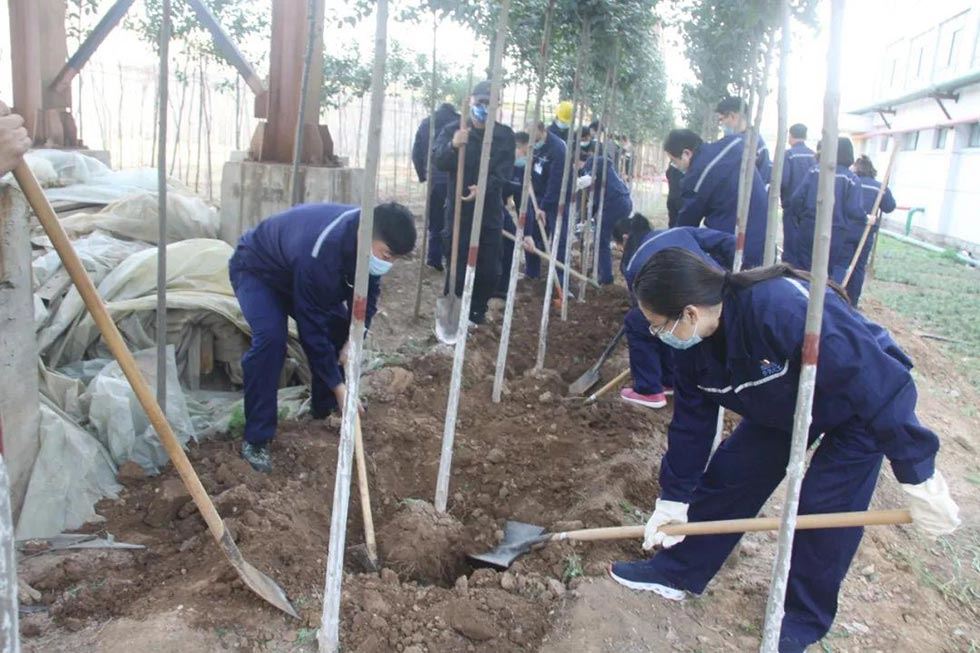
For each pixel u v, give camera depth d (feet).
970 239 58.08
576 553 11.00
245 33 29.53
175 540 10.50
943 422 18.86
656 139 66.23
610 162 29.37
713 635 9.56
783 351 7.98
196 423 13.78
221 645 8.38
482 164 11.27
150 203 18.88
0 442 4.63
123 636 8.25
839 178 22.70
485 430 15.48
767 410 8.60
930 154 68.64
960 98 62.49
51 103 25.52
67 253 7.52
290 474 12.60
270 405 12.45
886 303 35.45
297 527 10.86
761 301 8.05
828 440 8.65
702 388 9.14
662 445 15.23
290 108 21.61
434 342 19.80
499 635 9.25
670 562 10.05
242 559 9.04
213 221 20.89
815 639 9.16
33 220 17.69
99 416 11.87
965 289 40.57
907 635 10.09
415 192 53.57
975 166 58.44
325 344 12.59
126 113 50.60
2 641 4.62
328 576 8.21
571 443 14.93
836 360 7.79
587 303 26.58
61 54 25.62
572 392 18.33
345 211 12.27
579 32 20.74
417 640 8.98
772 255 10.61
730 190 17.04
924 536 13.10
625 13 20.03
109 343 7.93
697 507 9.93
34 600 8.87
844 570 8.85
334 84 34.83
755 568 11.16
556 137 27.20
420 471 13.75
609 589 10.09
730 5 13.35
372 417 14.97
